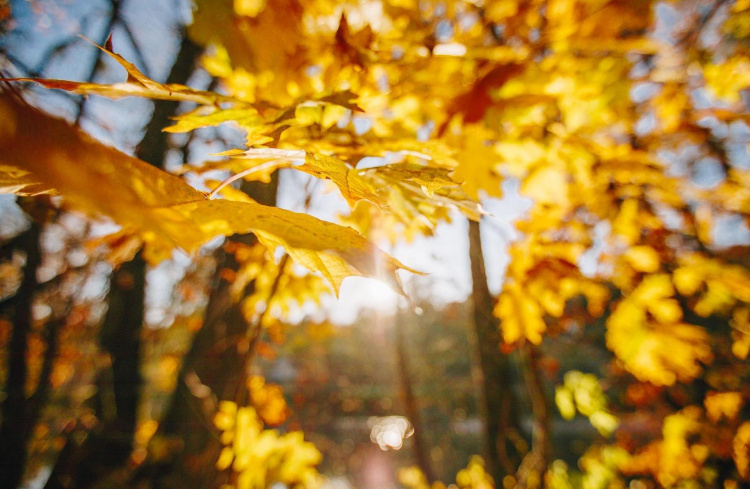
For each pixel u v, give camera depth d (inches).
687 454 122.3
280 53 67.8
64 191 18.9
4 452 242.8
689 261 105.4
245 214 31.4
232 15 65.4
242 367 109.7
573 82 82.4
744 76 96.7
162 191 26.8
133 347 223.8
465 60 77.0
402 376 314.2
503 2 85.4
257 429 127.0
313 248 31.5
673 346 103.0
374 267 31.6
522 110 80.5
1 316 252.1
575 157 88.1
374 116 73.2
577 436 546.3
